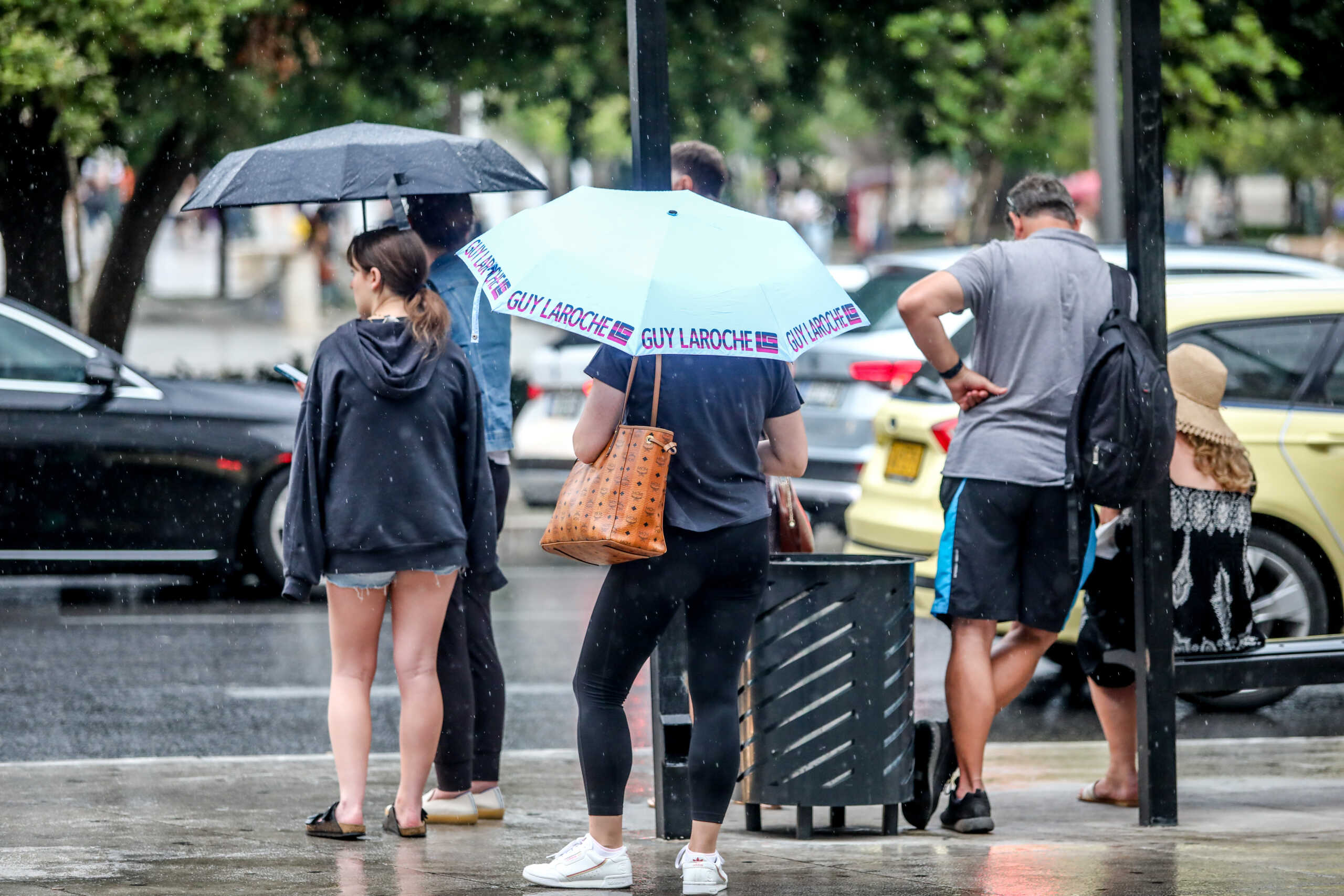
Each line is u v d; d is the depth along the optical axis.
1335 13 54.44
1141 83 18.92
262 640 33.34
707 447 15.02
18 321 35.78
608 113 83.12
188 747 24.84
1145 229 18.98
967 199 128.25
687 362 14.96
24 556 35.25
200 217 123.69
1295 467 27.45
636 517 14.66
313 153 19.02
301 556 16.97
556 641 33.94
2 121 46.81
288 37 47.69
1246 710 28.75
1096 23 53.44
